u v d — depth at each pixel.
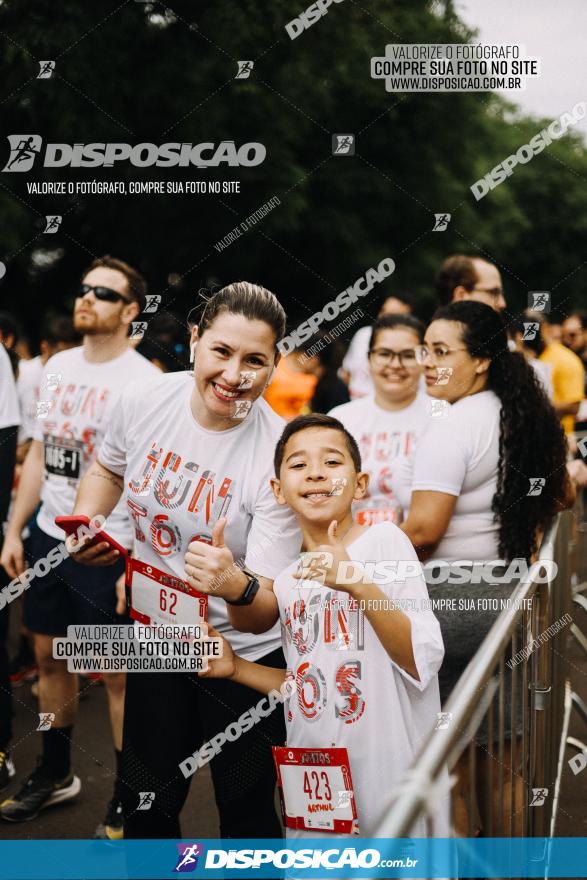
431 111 10.40
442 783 1.14
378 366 3.08
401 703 1.94
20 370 4.60
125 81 7.79
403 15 8.41
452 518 2.58
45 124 7.92
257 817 2.22
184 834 2.79
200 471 2.20
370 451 3.11
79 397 3.11
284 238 9.60
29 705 4.07
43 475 3.28
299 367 4.61
